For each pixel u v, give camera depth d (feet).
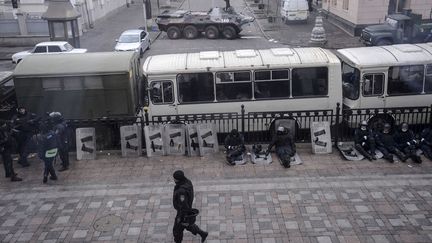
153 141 41.29
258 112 43.75
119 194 35.06
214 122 43.06
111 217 32.01
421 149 39.83
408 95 45.55
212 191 34.86
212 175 37.52
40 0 108.27
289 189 34.81
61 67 44.04
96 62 44.75
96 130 44.04
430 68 44.86
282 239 28.76
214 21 106.11
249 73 44.06
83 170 39.40
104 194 35.17
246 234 29.37
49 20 92.12
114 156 42.01
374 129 41.75
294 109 45.19
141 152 41.78
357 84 45.27
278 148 39.96
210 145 41.34
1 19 105.19
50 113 41.19
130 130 41.39
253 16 142.31
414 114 44.45
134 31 95.86
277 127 44.06
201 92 44.75
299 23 123.54
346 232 29.22
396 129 41.86
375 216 30.83
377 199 32.91
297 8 122.11
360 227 29.68
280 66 43.75
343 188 34.65
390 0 100.37
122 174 38.37
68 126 42.70
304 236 28.99
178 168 39.06
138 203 33.65
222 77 44.24
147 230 30.32
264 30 116.47
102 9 143.02
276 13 142.31
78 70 43.42
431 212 31.09
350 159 39.29
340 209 31.86
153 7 172.45
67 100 44.27
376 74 44.80
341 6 113.50
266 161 39.50
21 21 104.83
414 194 33.40
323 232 29.32
